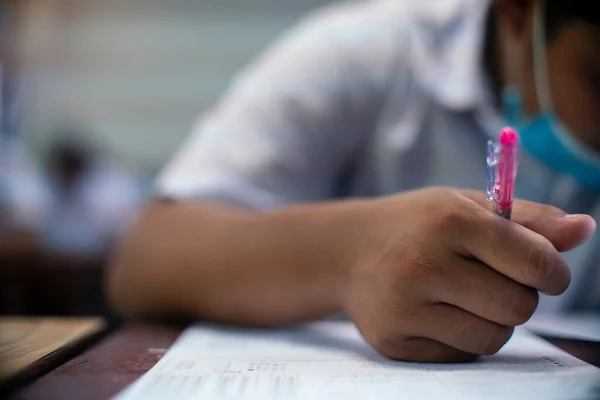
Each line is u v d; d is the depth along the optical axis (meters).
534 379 0.31
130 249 0.60
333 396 0.29
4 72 3.11
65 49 3.60
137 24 3.57
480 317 0.35
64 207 2.47
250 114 0.72
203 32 3.57
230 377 0.32
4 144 2.63
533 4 0.55
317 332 0.48
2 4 3.44
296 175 0.72
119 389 0.30
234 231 0.53
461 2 0.71
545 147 0.59
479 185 0.72
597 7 0.51
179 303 0.53
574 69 0.54
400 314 0.36
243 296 0.49
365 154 0.78
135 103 3.64
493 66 0.66
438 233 0.35
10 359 0.34
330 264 0.43
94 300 1.83
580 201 0.64
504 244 0.33
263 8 3.49
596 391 0.29
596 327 0.49
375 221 0.40
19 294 1.79
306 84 0.73
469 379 0.32
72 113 3.64
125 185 2.68
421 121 0.73
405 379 0.32
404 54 0.74
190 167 0.68
